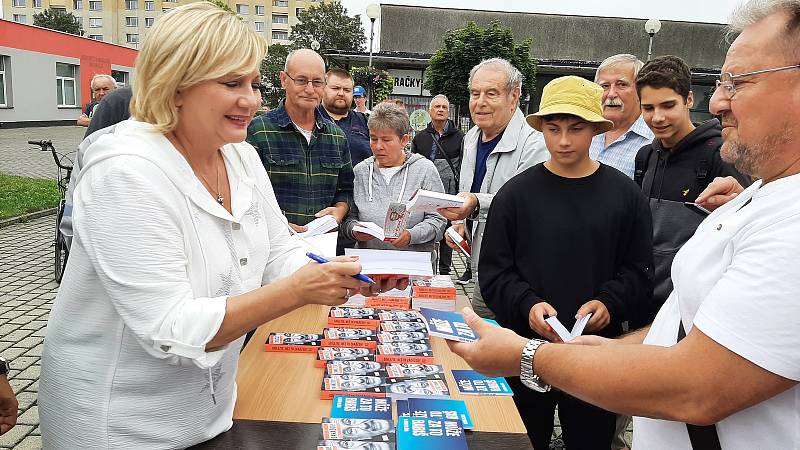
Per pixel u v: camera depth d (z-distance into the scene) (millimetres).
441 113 6168
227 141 1325
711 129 2615
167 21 1240
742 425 1028
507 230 2309
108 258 1170
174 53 1216
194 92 1263
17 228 7855
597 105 2176
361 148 5031
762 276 913
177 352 1181
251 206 1487
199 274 1307
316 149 3457
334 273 1248
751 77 1011
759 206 1010
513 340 1216
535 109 23562
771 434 994
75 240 1306
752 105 1017
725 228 1072
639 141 3277
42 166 13672
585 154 2254
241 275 1420
